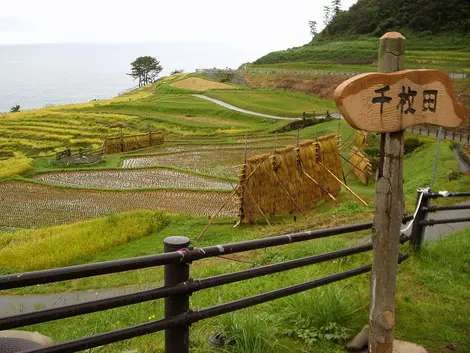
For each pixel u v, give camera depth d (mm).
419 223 7969
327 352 4605
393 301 4277
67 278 3072
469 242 9227
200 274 9805
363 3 112062
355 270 5059
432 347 4859
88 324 7254
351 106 3607
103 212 25312
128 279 13719
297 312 5148
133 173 33500
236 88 83500
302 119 51438
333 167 26375
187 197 26969
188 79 96250
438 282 6805
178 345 3777
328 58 91875
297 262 4457
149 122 58906
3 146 49281
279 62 102062
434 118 4125
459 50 76438
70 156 40875
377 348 4324
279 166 22859
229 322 4648
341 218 16344
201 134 51375
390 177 4027
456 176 23328
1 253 18234
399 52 3826
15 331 4562
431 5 89500
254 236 16375
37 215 25219
